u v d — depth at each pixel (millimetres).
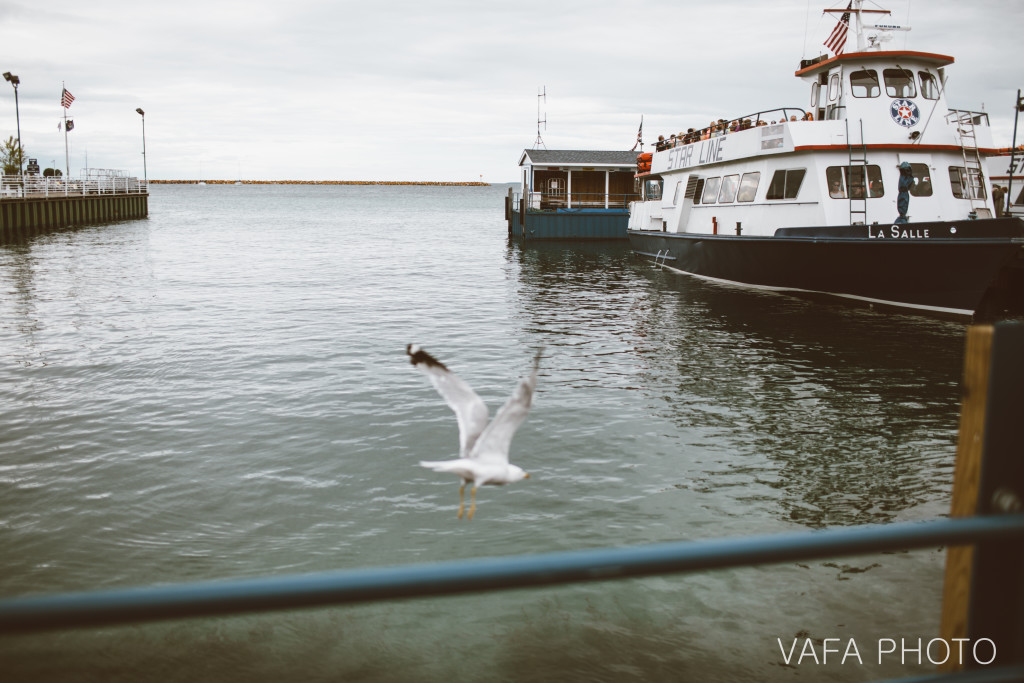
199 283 36344
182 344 22109
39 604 1524
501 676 7418
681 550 1843
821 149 26453
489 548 9984
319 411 15578
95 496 11492
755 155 29031
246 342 22500
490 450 3580
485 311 29016
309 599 1652
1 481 11984
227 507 11164
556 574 1767
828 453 13375
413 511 11039
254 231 80562
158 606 1579
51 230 69250
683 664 7555
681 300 30875
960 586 2664
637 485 11914
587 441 13836
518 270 43906
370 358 20484
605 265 46562
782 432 14477
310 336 23562
